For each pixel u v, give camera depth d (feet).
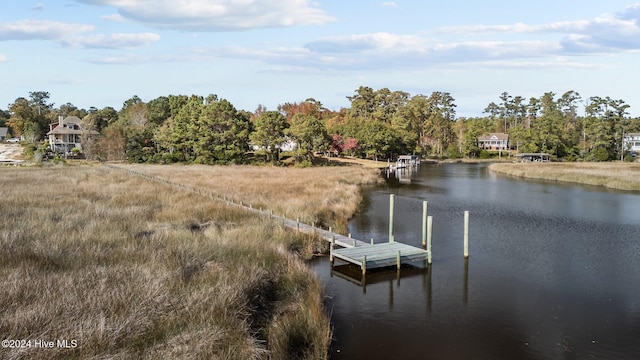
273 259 49.26
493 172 228.02
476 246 67.87
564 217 92.12
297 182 129.18
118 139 260.42
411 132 358.64
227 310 33.37
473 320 41.45
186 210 74.08
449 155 391.45
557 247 67.56
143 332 28.96
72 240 48.37
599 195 128.67
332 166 249.96
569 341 37.65
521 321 41.45
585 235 75.72
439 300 46.29
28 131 331.16
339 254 56.13
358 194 117.70
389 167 250.78
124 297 32.32
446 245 68.33
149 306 31.89
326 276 53.16
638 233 77.41
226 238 55.21
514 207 105.19
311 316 36.99
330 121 397.19
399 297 46.96
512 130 404.57
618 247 67.87
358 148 313.32
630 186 144.56
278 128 244.63
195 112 248.93
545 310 43.98
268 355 30.45
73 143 315.37
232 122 239.30
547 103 441.68
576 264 59.11
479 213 96.48
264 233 61.26
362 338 37.58
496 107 533.96
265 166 227.81
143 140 279.08
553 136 335.47
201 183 122.52
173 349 26.89
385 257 55.98
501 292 48.67
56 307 29.55
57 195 88.33
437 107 461.37
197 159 234.17
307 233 64.34
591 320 41.83
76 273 37.17
